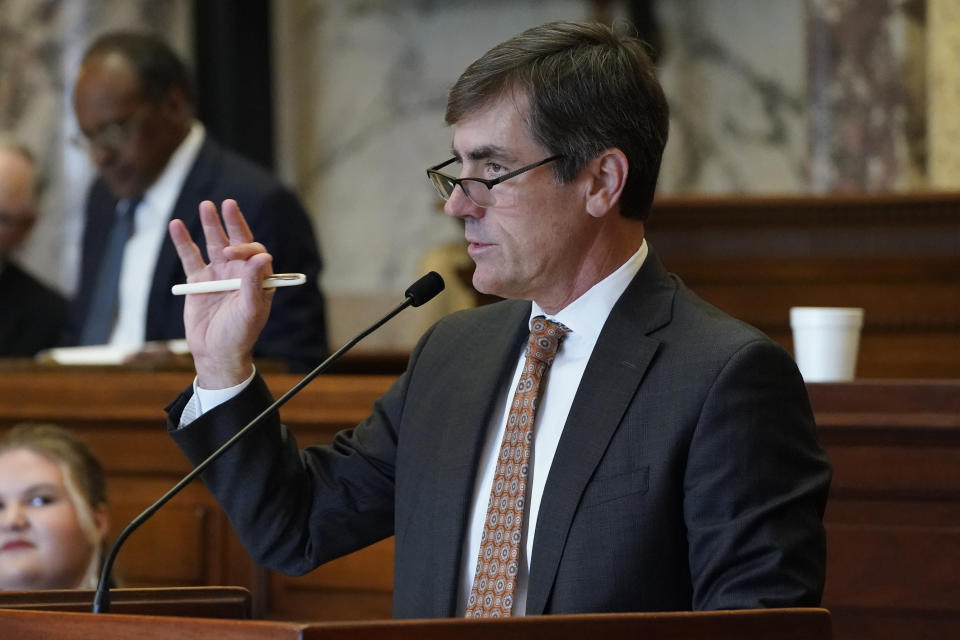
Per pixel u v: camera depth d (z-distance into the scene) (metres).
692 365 6.82
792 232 15.62
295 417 11.20
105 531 10.98
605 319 7.27
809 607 6.27
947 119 19.83
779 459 6.66
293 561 7.69
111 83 14.65
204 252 14.52
